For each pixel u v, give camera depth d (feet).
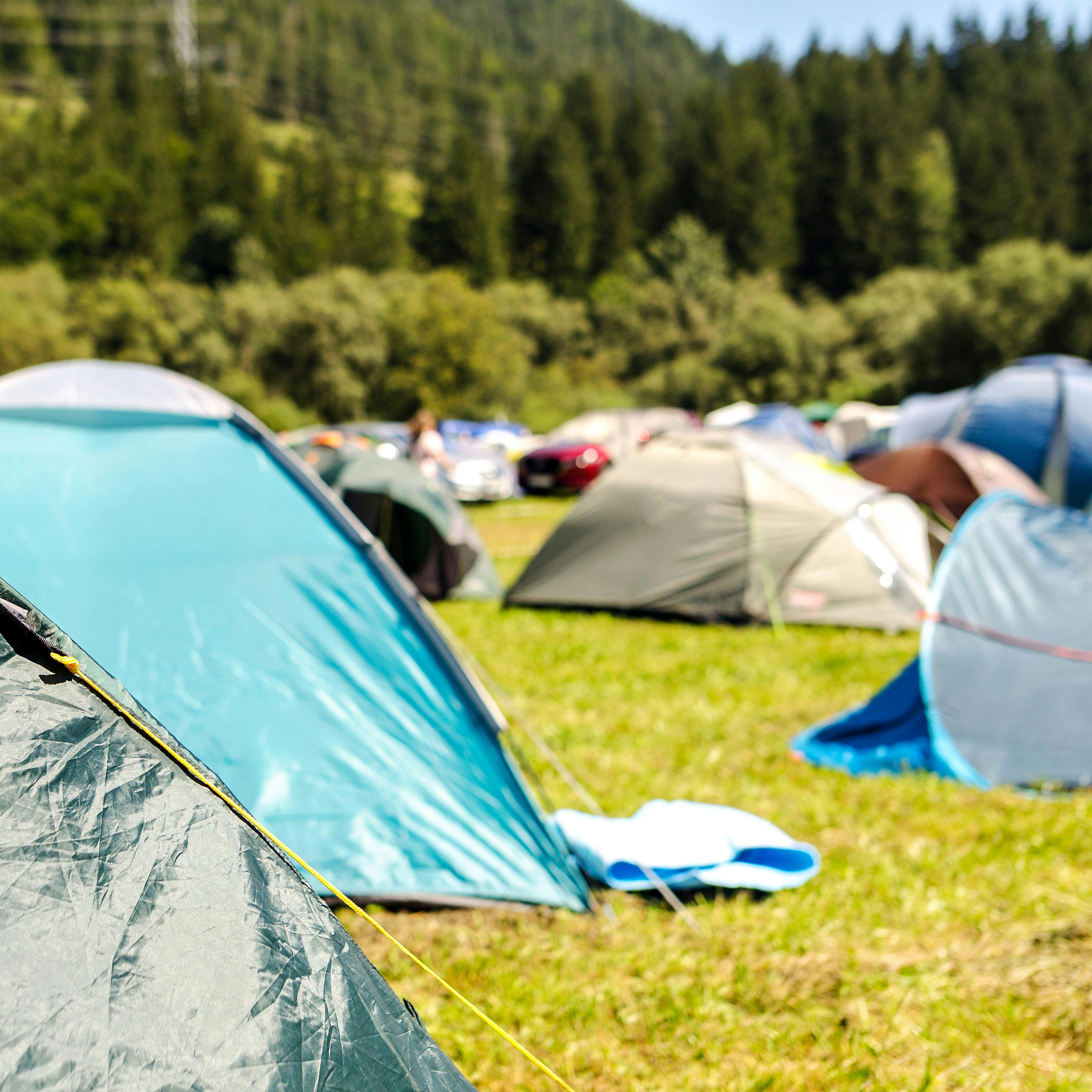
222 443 13.34
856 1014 8.81
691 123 282.56
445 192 249.75
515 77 575.79
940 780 14.44
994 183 263.49
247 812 5.86
